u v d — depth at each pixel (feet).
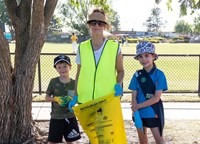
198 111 24.25
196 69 50.14
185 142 17.54
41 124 20.53
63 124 14.82
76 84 13.39
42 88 33.30
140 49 12.90
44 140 17.56
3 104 16.33
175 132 19.15
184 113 23.68
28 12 17.29
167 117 22.53
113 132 12.48
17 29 17.06
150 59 12.92
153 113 12.95
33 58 16.65
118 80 13.00
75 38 93.71
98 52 12.54
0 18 185.16
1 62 15.87
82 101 12.94
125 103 26.58
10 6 17.22
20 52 16.98
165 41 254.06
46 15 17.28
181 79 40.55
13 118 16.71
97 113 12.52
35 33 16.46
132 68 49.08
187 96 29.45
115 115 12.50
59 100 14.29
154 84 12.92
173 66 53.72
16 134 16.85
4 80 16.08
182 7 21.17
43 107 25.00
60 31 242.99
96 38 12.51
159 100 13.23
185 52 99.14
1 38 15.70
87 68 12.55
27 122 17.20
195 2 21.07
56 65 14.71
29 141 17.07
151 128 13.09
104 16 12.49
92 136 12.93
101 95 12.59
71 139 14.98
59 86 14.75
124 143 12.69
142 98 13.08
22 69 16.63
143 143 13.60
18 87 16.62
